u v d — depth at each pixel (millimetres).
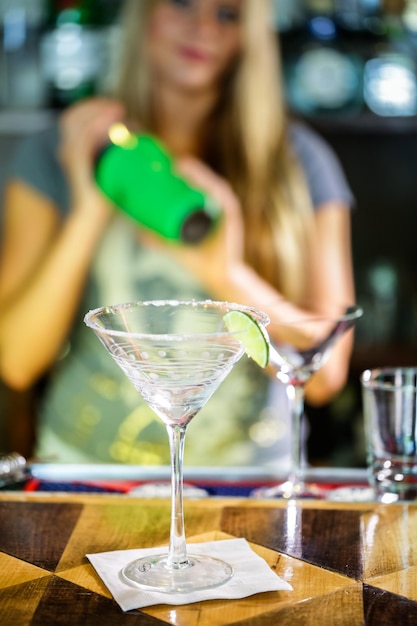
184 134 2568
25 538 974
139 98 2566
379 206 2879
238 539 959
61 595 834
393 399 1104
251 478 1246
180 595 821
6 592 840
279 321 1210
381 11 2613
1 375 2588
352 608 805
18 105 2619
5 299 2551
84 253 2533
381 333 2789
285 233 2541
